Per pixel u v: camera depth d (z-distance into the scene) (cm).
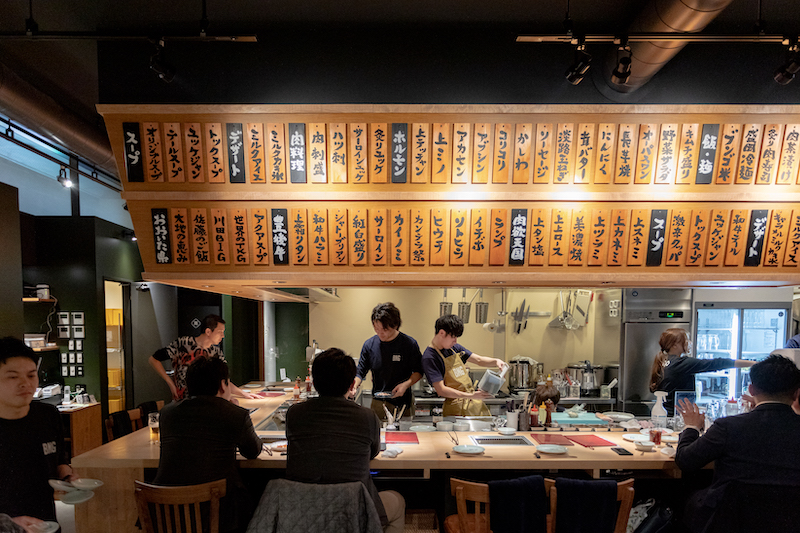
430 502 282
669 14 194
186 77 249
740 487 197
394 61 250
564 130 241
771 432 197
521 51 250
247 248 255
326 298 494
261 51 249
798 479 191
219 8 229
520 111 237
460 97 250
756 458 197
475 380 488
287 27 248
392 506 238
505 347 508
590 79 250
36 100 289
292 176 245
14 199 392
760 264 257
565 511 200
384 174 245
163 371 388
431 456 243
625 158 244
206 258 256
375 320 339
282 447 252
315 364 212
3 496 177
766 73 250
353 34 250
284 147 243
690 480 262
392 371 349
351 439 202
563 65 249
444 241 254
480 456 244
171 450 210
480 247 254
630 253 255
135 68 249
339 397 211
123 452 253
